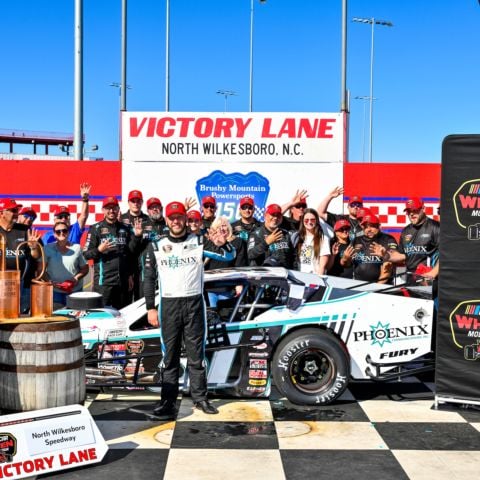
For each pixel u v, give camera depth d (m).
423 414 4.96
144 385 5.19
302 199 8.01
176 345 4.88
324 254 6.99
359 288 5.69
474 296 4.96
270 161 9.30
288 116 9.27
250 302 5.39
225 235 6.44
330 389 5.12
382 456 4.04
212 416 4.88
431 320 5.24
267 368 5.21
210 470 3.81
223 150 9.30
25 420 3.76
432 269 6.44
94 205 9.70
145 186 9.35
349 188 9.45
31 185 9.77
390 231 9.53
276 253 6.94
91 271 11.03
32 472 3.69
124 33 20.50
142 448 4.19
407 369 5.39
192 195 9.33
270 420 4.79
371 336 5.20
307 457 4.02
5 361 4.01
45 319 4.15
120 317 5.36
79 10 12.68
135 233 7.49
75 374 4.12
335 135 9.30
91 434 3.90
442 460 3.98
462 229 5.00
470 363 4.98
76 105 12.87
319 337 5.12
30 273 6.53
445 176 5.04
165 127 9.31
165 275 4.87
